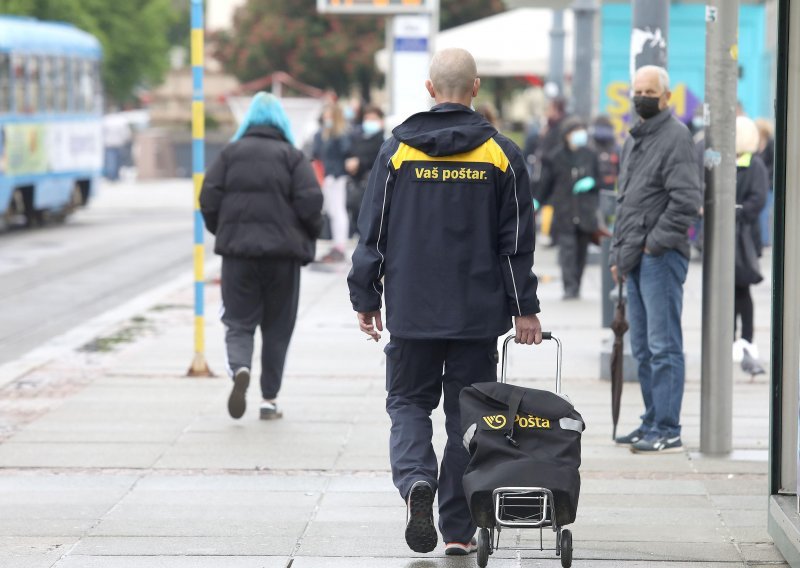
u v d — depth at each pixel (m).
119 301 44.88
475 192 15.64
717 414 21.80
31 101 71.75
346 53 134.88
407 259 15.73
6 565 16.25
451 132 15.56
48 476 20.64
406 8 51.44
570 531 16.28
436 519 18.17
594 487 19.94
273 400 24.80
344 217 52.94
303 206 24.12
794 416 17.00
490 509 14.70
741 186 28.75
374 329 16.38
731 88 21.38
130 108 190.38
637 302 22.31
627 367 28.34
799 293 16.78
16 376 29.67
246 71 139.50
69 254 60.31
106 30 136.88
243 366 23.83
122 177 141.12
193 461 21.55
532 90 148.25
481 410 15.15
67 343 34.66
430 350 16.08
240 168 24.11
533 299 15.74
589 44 58.50
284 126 24.59
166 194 112.00
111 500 19.25
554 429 14.96
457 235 15.66
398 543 17.09
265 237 24.02
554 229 41.62
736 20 21.33
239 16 142.25
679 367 21.98
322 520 18.19
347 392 27.36
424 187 15.67
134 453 22.09
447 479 16.39
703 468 21.05
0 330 38.53
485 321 15.73
